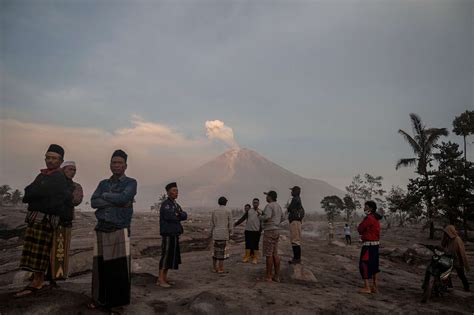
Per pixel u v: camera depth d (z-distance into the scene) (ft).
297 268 31.09
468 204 90.74
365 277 27.22
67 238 18.69
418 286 31.91
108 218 17.43
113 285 17.07
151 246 53.83
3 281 31.37
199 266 35.81
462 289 31.76
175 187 25.34
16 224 93.81
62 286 20.45
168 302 20.59
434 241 90.99
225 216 32.89
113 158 18.47
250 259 40.65
